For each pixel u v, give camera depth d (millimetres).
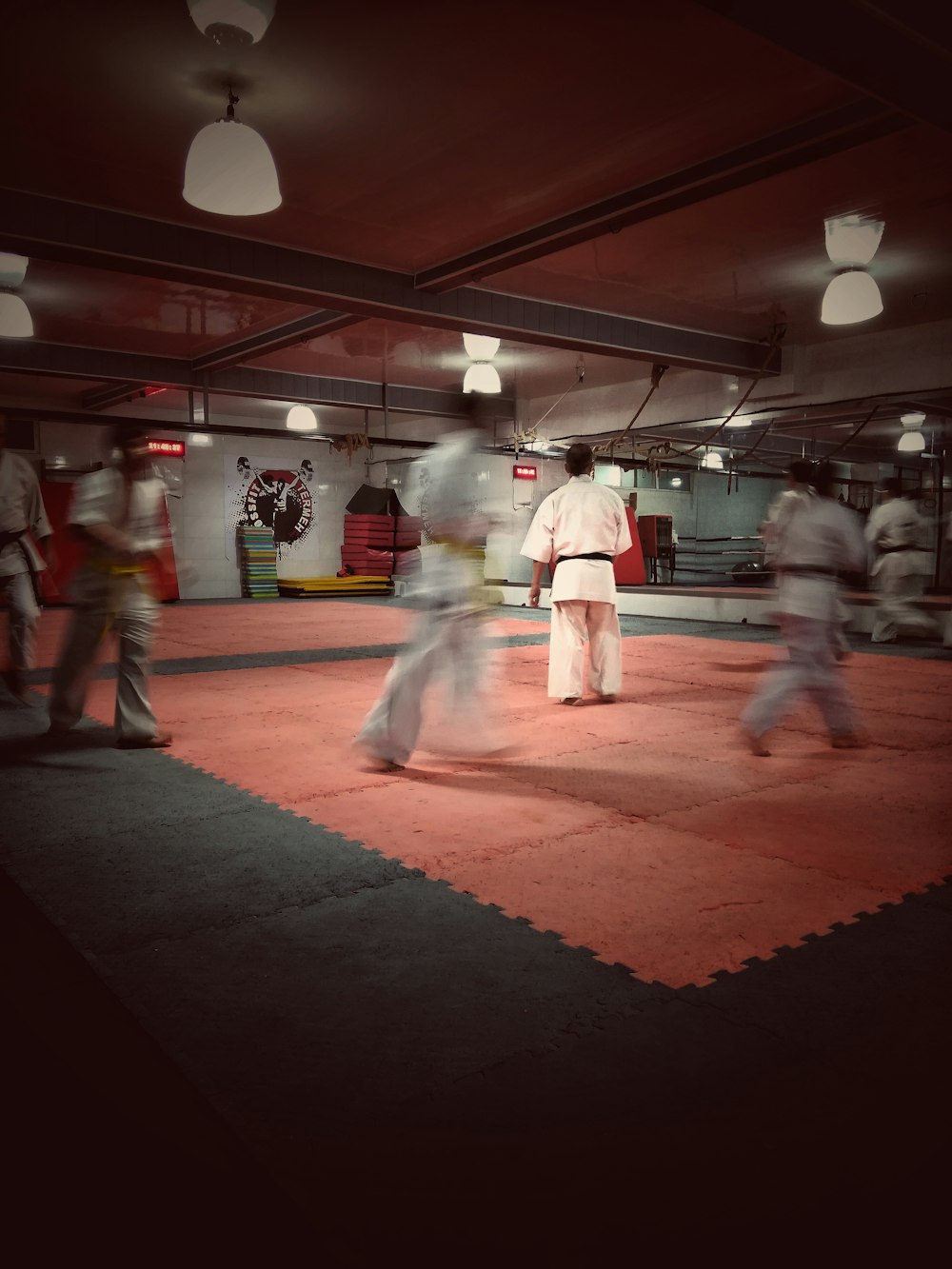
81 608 4734
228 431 14445
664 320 10141
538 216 6746
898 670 7934
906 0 3539
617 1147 1658
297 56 4551
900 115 4914
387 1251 1415
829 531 4512
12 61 4590
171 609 14898
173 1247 1428
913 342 10703
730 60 4609
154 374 12438
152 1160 1628
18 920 2670
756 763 4543
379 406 14688
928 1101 1793
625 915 2693
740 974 2328
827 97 4992
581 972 2342
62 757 4672
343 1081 1862
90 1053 1977
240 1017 2121
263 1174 1592
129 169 5930
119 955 2439
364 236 7172
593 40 4410
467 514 4254
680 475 21656
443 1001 2193
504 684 7109
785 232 7301
